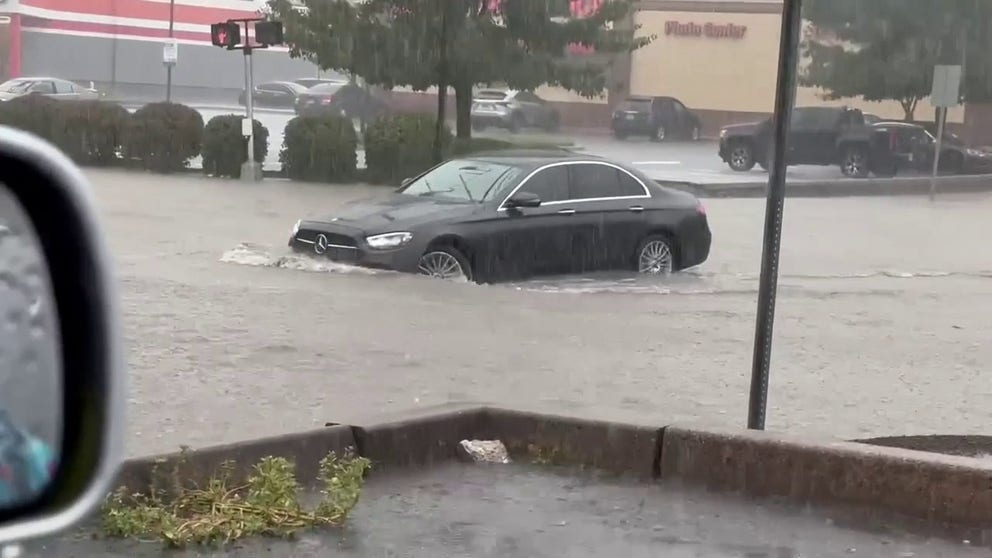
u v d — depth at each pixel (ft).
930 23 139.33
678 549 17.98
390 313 38.70
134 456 18.98
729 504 20.34
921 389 31.22
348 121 94.27
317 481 20.84
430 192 48.14
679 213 50.60
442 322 37.78
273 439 20.42
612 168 49.47
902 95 139.44
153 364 30.09
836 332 40.06
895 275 57.16
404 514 19.36
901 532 18.98
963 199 102.27
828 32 142.20
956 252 67.41
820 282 53.47
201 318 36.60
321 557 17.16
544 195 47.21
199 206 72.18
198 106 185.88
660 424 22.07
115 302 7.61
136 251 51.62
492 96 157.07
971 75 140.36
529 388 29.53
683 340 37.14
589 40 104.94
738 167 116.88
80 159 97.76
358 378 29.68
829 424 26.78
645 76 174.29
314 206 74.28
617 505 20.15
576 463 22.49
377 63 99.50
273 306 39.04
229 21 90.68
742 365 33.58
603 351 34.78
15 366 7.17
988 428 26.78
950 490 19.25
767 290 22.11
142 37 204.23
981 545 18.48
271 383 28.60
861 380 32.17
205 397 26.81
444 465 22.36
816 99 158.61
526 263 46.34
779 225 21.98
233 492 19.07
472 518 19.25
